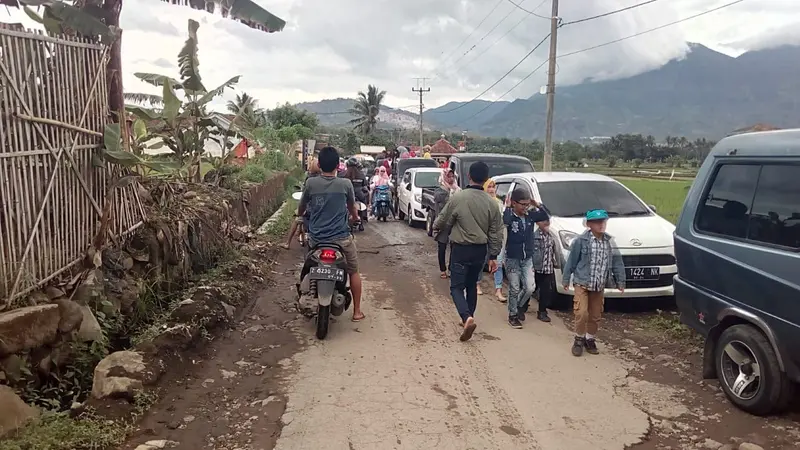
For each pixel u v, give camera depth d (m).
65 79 4.88
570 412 4.36
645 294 6.88
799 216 4.08
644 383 4.94
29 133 4.30
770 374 4.11
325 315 5.96
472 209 6.00
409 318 6.84
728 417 4.29
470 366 5.30
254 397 4.57
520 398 4.60
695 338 6.07
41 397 4.02
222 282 7.45
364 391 4.70
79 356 4.54
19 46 4.20
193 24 10.94
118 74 6.21
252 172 16.80
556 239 7.29
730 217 4.73
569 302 7.50
